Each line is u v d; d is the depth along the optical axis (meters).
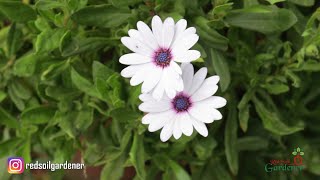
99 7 0.36
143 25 0.31
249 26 0.36
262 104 0.39
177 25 0.31
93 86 0.38
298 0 0.36
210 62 0.36
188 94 0.32
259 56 0.38
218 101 0.31
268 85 0.39
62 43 0.35
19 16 0.38
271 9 0.35
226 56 0.39
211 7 0.39
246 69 0.39
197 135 0.40
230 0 0.38
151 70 0.31
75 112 0.40
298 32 0.37
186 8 0.36
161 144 0.40
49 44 0.36
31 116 0.40
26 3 0.40
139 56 0.31
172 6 0.36
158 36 0.31
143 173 0.37
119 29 0.37
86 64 0.40
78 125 0.39
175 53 0.31
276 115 0.39
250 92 0.39
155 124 0.32
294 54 0.38
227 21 0.36
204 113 0.31
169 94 0.30
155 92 0.30
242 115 0.39
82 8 0.35
